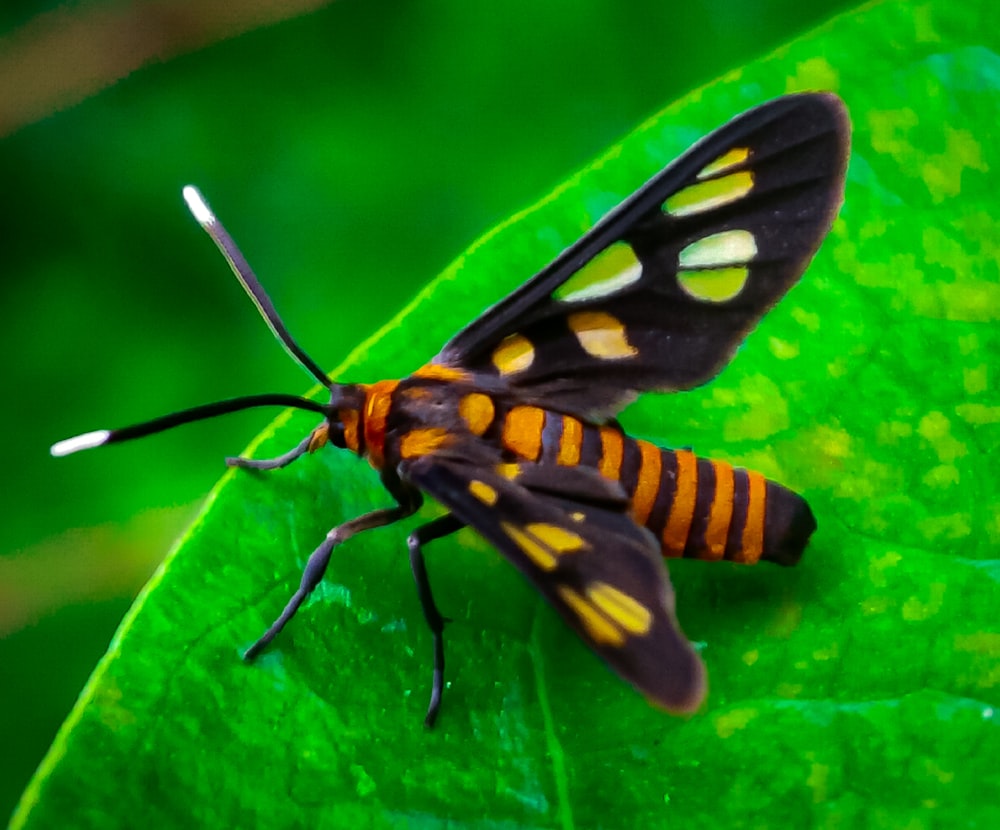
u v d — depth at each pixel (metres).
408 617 0.12
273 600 0.12
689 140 0.12
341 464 0.12
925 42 0.12
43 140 0.16
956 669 0.11
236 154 0.16
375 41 0.16
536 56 0.16
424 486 0.12
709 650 0.11
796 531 0.12
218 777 0.11
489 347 0.12
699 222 0.12
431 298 0.12
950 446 0.12
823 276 0.12
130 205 0.15
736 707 0.11
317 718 0.11
